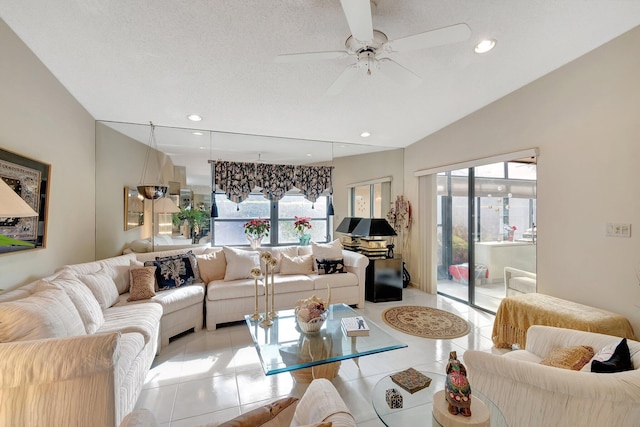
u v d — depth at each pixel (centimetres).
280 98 301
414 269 482
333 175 470
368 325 246
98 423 136
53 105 254
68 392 134
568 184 265
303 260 400
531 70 273
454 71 267
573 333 172
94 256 340
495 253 358
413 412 136
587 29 218
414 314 360
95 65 240
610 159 235
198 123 363
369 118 365
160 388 211
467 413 117
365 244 436
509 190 338
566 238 267
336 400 105
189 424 176
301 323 223
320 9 180
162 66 241
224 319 319
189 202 396
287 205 454
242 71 250
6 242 129
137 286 282
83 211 314
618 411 118
